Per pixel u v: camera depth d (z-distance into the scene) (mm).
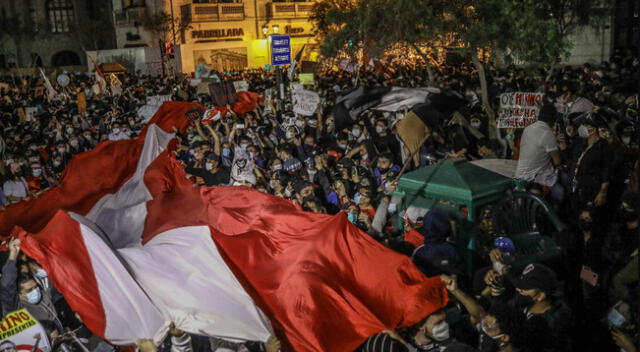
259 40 46406
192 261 5387
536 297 4242
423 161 9500
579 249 6367
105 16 47969
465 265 5840
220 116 13453
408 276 5305
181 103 11898
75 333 5832
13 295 5914
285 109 16578
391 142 11484
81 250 4965
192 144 12391
